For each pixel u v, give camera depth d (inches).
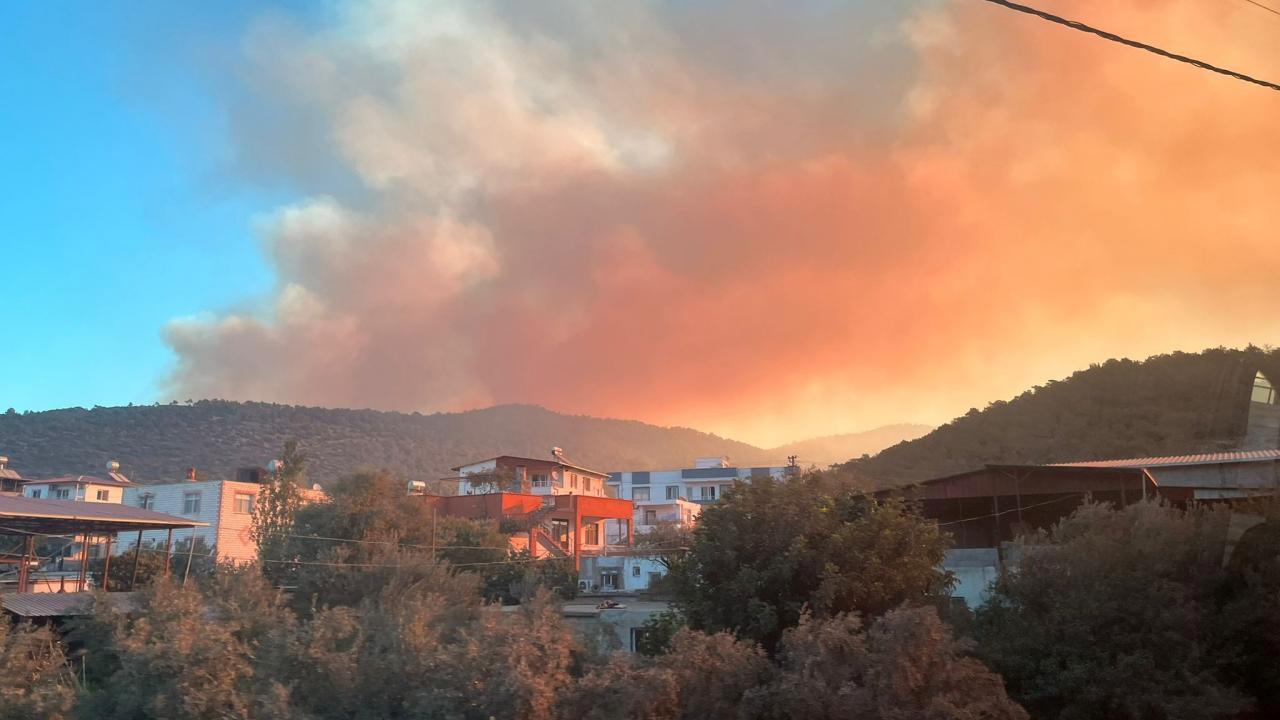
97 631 576.1
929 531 570.3
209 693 426.9
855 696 360.5
